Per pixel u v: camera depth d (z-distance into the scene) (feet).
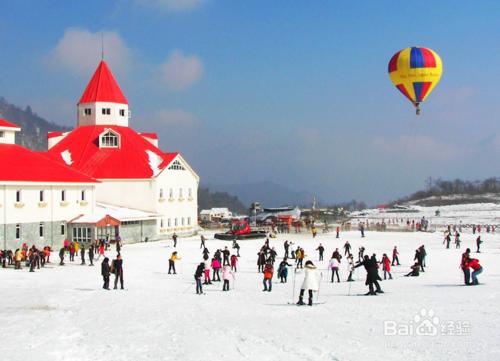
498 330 74.49
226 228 423.64
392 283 137.18
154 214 324.19
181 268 182.60
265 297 118.32
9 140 284.20
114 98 385.70
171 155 346.95
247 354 67.26
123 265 190.08
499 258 213.05
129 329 84.02
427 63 274.36
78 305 108.27
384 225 415.44
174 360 65.77
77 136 375.25
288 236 341.00
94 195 290.35
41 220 258.57
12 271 173.06
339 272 170.30
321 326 81.92
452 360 60.95
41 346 73.97
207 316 93.91
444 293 110.73
